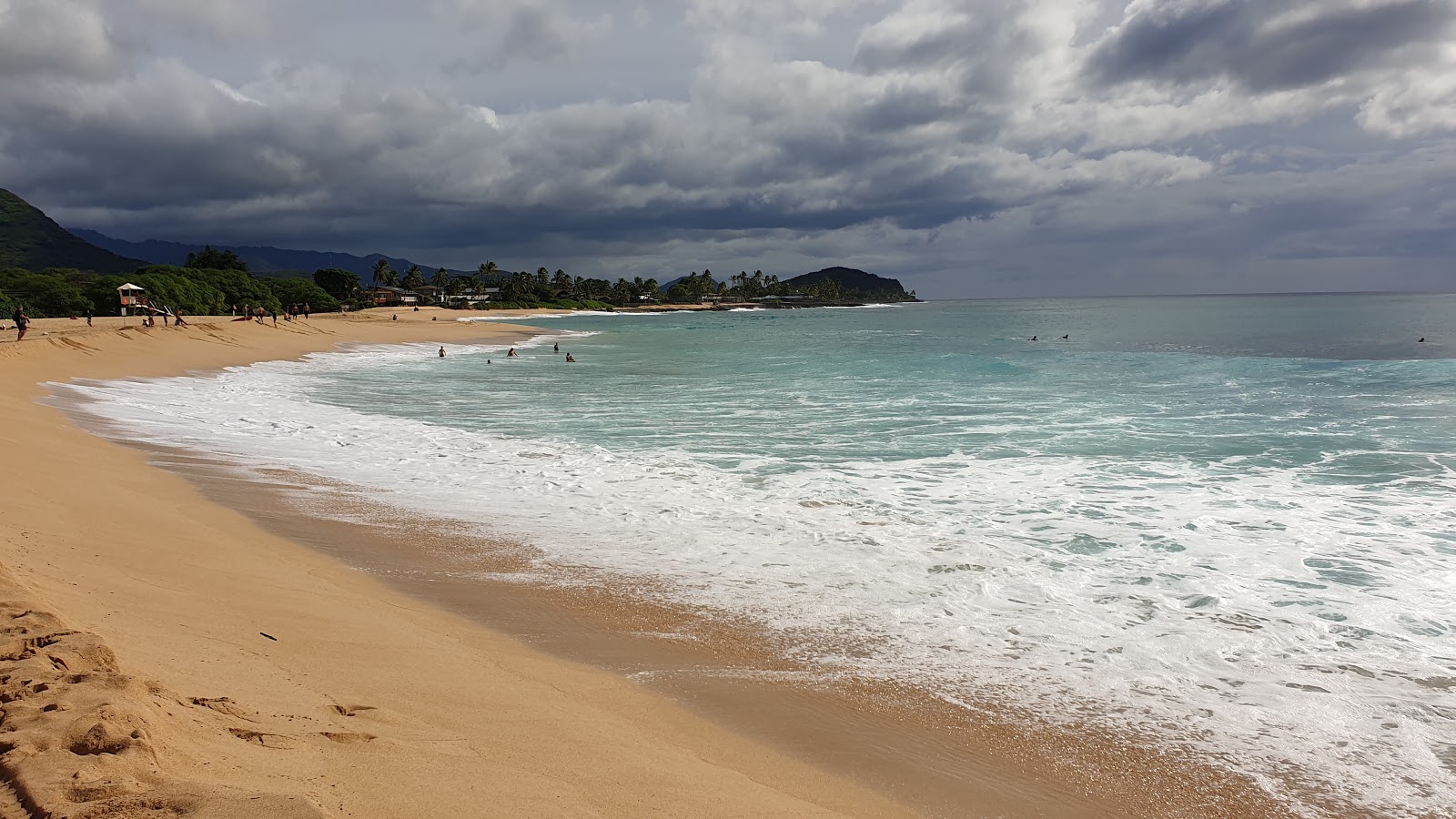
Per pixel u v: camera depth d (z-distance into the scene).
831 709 6.01
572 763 4.69
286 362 42.81
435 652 6.45
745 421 21.44
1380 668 6.83
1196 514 11.84
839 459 16.27
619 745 5.09
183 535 9.36
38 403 19.88
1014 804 4.90
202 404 23.64
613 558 9.64
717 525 11.21
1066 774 5.24
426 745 4.55
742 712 5.91
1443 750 5.57
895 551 10.02
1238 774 5.27
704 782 4.72
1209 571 9.31
